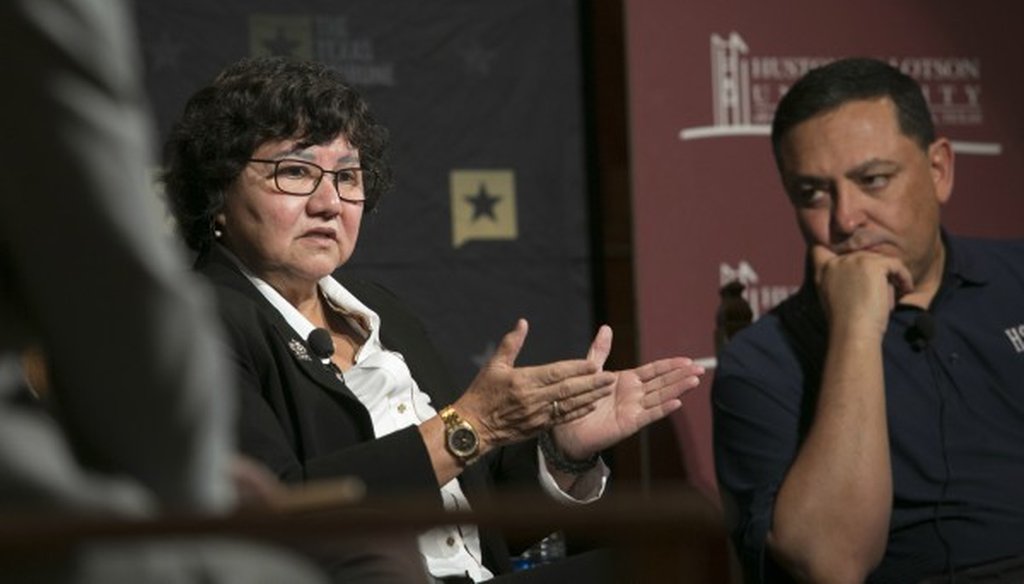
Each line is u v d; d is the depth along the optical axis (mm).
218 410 3152
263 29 11102
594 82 11648
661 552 3066
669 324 11195
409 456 6891
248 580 3184
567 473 7773
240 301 7230
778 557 8594
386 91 11305
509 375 6996
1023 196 11547
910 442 8805
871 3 11547
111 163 2984
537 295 11492
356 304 7809
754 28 11406
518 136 11523
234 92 7621
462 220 11406
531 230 11516
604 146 11609
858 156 9242
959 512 8688
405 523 2936
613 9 11625
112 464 3121
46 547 2811
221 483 3186
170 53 10945
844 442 8547
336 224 7660
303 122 7582
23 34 2938
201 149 7613
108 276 2984
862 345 8734
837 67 9461
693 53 11344
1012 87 11625
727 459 9039
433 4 11398
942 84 11609
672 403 7598
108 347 3008
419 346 8062
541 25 11594
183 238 7777
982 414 8906
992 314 9164
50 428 3170
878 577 8758
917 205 9242
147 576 3062
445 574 7367
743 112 11367
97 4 3006
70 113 2953
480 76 11469
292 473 6773
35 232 2973
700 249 11258
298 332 7465
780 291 11312
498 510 2967
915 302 9148
